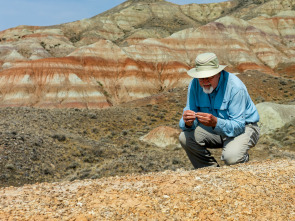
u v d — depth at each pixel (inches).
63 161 945.5
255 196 157.9
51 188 180.4
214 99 214.4
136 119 1582.2
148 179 188.7
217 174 187.6
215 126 204.8
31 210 145.3
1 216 138.5
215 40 3575.3
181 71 3253.0
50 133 1111.0
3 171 799.1
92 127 1392.7
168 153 981.8
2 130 981.8
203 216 140.9
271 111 989.8
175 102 1873.8
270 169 194.7
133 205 149.6
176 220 137.3
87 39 5861.2
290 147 908.6
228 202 152.3
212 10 7337.6
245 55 3435.0
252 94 1963.6
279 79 2166.6
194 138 227.9
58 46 5447.8
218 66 203.6
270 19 4520.2
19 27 6087.6
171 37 3580.2
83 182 191.8
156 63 3324.3
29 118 1256.2
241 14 6653.5
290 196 158.7
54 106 2785.4
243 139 213.8
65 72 3038.9
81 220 135.9
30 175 823.7
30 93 2898.6
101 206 149.2
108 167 806.5
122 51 3319.4
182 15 6978.4
